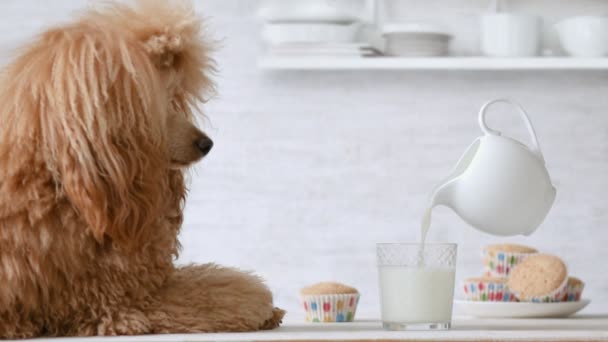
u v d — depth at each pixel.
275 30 2.85
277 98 3.05
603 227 2.95
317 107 3.04
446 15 3.01
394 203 3.00
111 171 1.07
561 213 2.96
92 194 1.06
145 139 1.11
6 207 1.05
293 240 3.03
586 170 2.96
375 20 2.99
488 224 1.21
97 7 1.21
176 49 1.17
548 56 2.90
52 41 1.11
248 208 3.04
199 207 3.04
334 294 1.49
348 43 2.84
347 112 3.03
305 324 1.36
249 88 3.05
